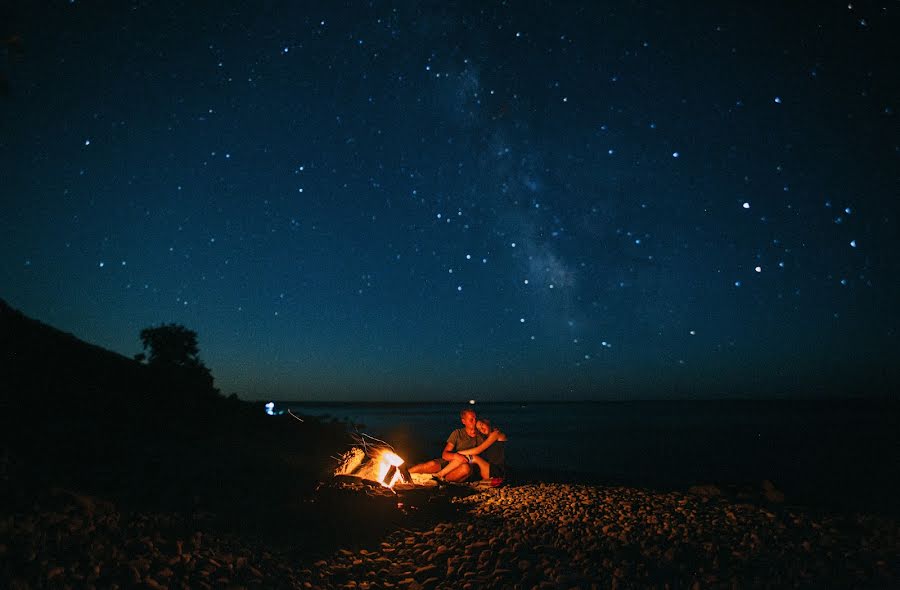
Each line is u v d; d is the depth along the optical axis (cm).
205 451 803
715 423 3834
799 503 803
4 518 381
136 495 523
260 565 440
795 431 2853
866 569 480
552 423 4309
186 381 1363
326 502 645
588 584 452
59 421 721
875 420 3841
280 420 1384
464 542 561
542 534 595
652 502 744
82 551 375
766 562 500
